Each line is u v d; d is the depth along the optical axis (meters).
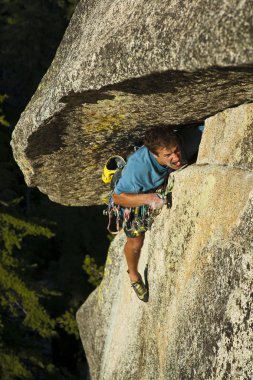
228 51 3.14
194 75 3.58
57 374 22.78
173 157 4.59
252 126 4.21
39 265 29.38
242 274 4.04
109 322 7.17
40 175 6.14
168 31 3.51
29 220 22.56
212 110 4.53
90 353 8.01
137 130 5.06
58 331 26.30
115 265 7.31
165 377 4.92
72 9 34.78
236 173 4.29
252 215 4.00
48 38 35.09
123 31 3.91
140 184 4.78
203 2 3.33
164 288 5.20
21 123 5.19
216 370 4.13
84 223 27.48
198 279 4.55
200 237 4.61
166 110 4.48
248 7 3.06
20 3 35.50
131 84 3.93
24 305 21.02
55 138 5.18
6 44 34.69
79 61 4.27
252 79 3.58
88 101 4.39
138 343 5.73
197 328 4.45
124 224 5.17
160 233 5.32
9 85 35.38
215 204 4.45
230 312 4.08
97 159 5.83
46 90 5.01
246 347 3.91
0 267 21.08
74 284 26.86
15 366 21.41
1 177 25.38
